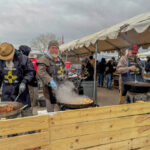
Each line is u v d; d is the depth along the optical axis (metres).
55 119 1.16
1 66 1.68
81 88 3.17
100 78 7.61
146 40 4.41
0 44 1.61
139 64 2.68
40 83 5.89
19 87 1.67
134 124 1.47
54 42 1.96
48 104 2.02
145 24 1.95
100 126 1.32
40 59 1.94
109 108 1.33
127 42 4.66
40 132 1.12
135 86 2.00
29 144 1.10
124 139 1.45
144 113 1.52
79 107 1.62
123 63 2.65
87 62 4.93
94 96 4.28
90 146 1.31
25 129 1.07
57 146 1.19
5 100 1.72
